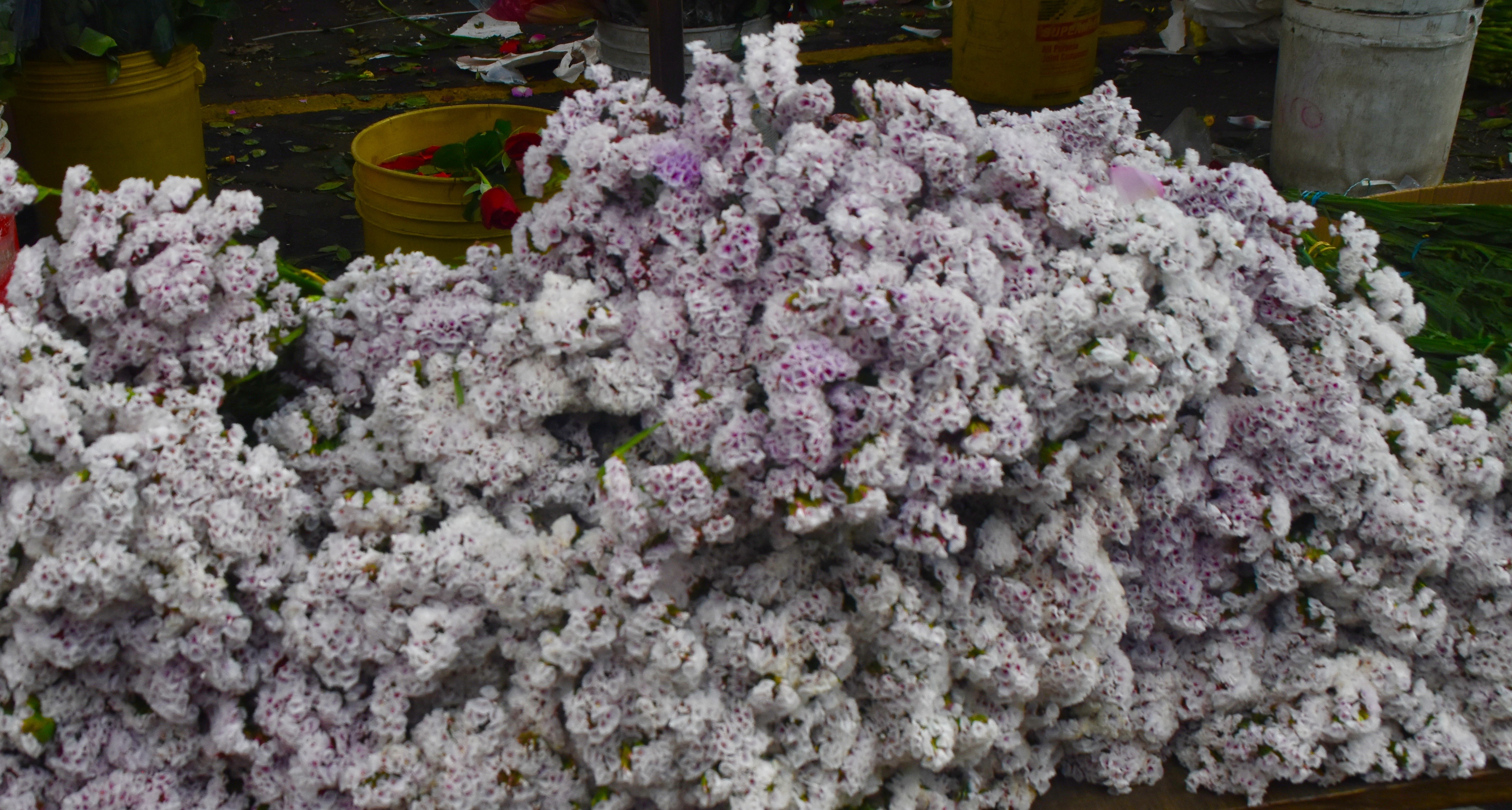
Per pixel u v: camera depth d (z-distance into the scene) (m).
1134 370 1.23
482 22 5.76
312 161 4.18
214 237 1.27
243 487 1.21
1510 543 1.54
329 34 5.75
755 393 1.29
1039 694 1.41
